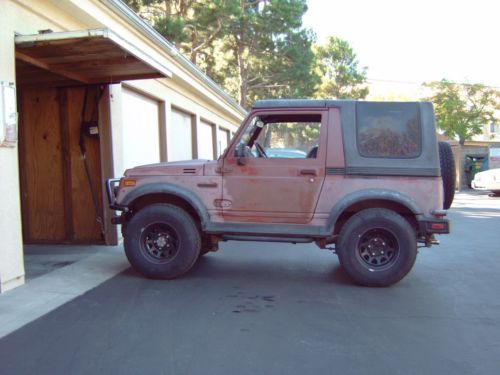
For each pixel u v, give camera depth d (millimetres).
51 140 8562
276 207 6008
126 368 3602
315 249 8422
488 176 19188
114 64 7215
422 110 5871
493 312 4953
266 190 6016
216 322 4617
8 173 5578
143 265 6176
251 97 31812
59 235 8688
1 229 5473
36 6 6492
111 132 8359
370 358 3803
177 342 4105
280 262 7344
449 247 8586
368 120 5918
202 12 21562
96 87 8297
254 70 29922
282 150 6352
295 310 5000
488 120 31141
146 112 11164
